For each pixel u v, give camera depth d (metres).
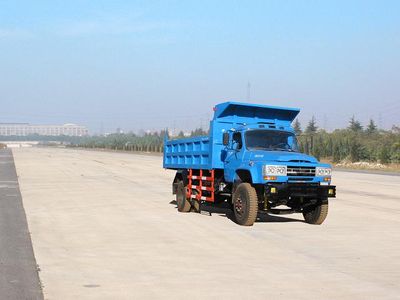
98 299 6.65
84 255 9.38
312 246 10.45
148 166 43.44
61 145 178.00
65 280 7.60
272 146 13.91
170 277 7.82
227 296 6.82
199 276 7.91
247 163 13.16
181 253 9.62
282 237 11.49
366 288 7.30
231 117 14.78
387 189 24.91
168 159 18.11
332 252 9.85
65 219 13.85
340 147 56.94
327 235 11.83
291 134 14.44
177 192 16.34
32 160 50.94
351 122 80.38
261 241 10.95
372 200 19.84
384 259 9.27
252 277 7.86
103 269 8.32
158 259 9.09
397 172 42.28
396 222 14.05
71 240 10.84
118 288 7.18
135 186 24.69
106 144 126.50
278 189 12.48
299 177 12.70
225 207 17.44
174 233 11.87
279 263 8.85
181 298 6.72
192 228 12.65
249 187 12.94
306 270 8.36
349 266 8.69
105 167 41.19
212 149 14.38
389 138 58.62
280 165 12.54
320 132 69.75
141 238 11.17
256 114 15.16
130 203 17.80
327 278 7.85
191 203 15.75
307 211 13.81
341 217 15.06
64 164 44.38
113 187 23.94
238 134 14.09
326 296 6.87
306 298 6.76
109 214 14.98
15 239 10.80
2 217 13.93
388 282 7.65
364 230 12.63
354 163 53.00
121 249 9.95
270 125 14.49
